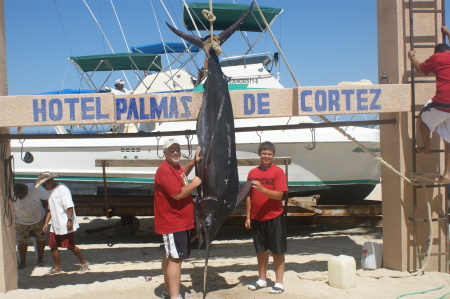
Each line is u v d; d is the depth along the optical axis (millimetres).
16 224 6680
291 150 8766
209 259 6879
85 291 5203
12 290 5215
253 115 5172
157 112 5051
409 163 5562
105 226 9898
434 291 4965
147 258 7246
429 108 4977
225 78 4523
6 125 4906
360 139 8930
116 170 8977
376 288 5121
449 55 4871
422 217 5668
